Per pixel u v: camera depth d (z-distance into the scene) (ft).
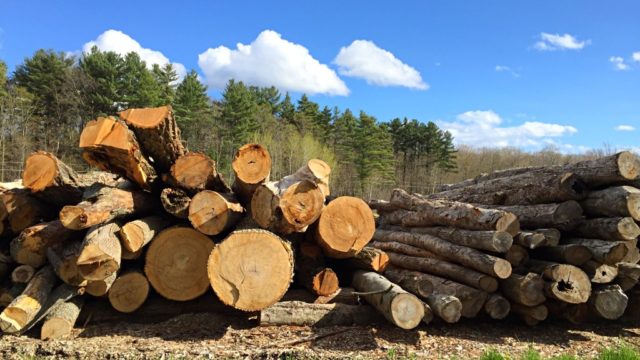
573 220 19.84
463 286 19.38
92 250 16.63
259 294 17.58
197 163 19.43
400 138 186.39
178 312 19.67
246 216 20.83
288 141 150.20
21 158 102.83
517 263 19.83
